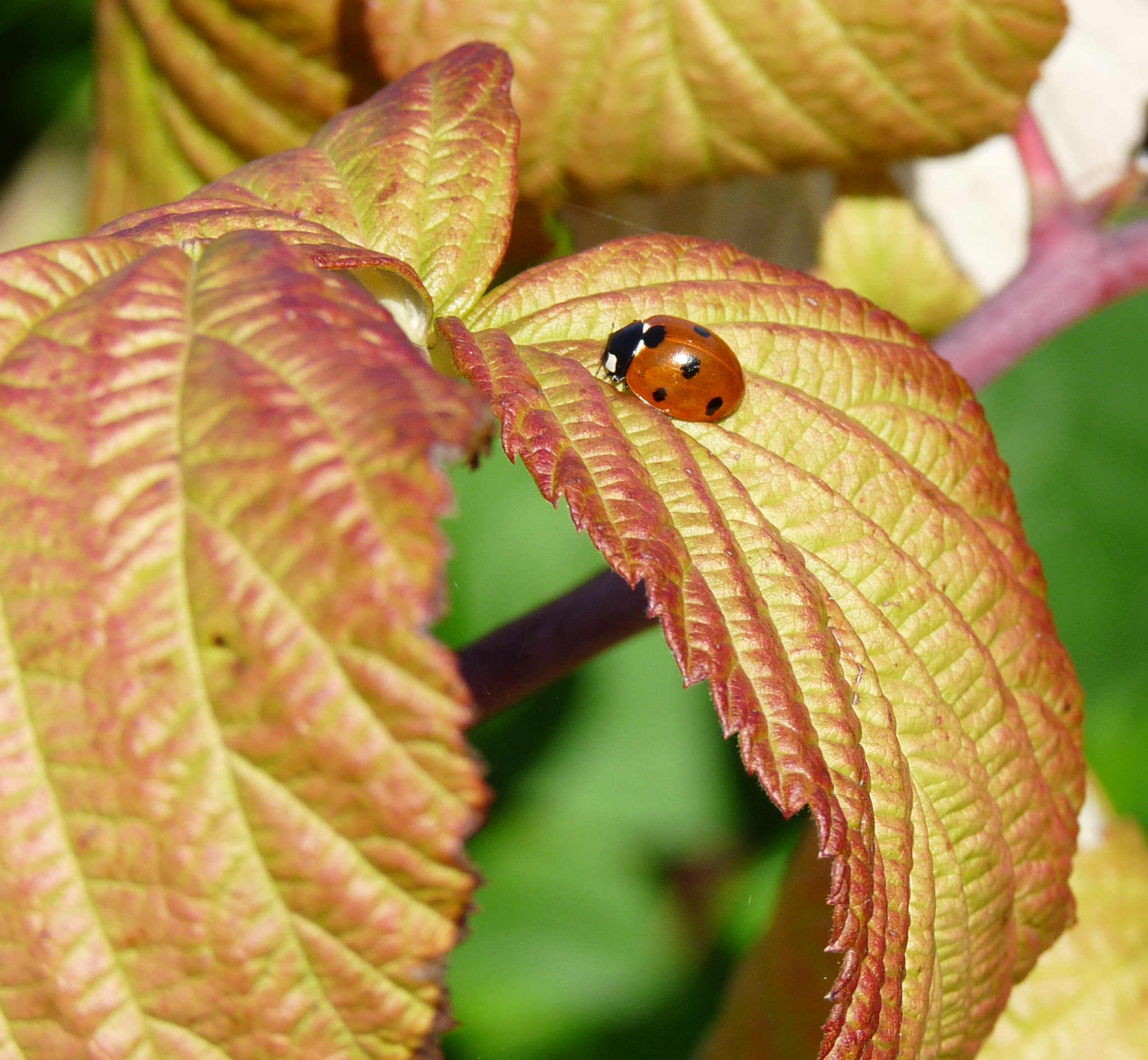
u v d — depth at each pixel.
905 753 0.18
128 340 0.17
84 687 0.16
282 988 0.17
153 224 0.18
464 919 0.16
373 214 0.18
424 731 0.16
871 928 0.17
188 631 0.16
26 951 0.17
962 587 0.18
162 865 0.16
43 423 0.17
